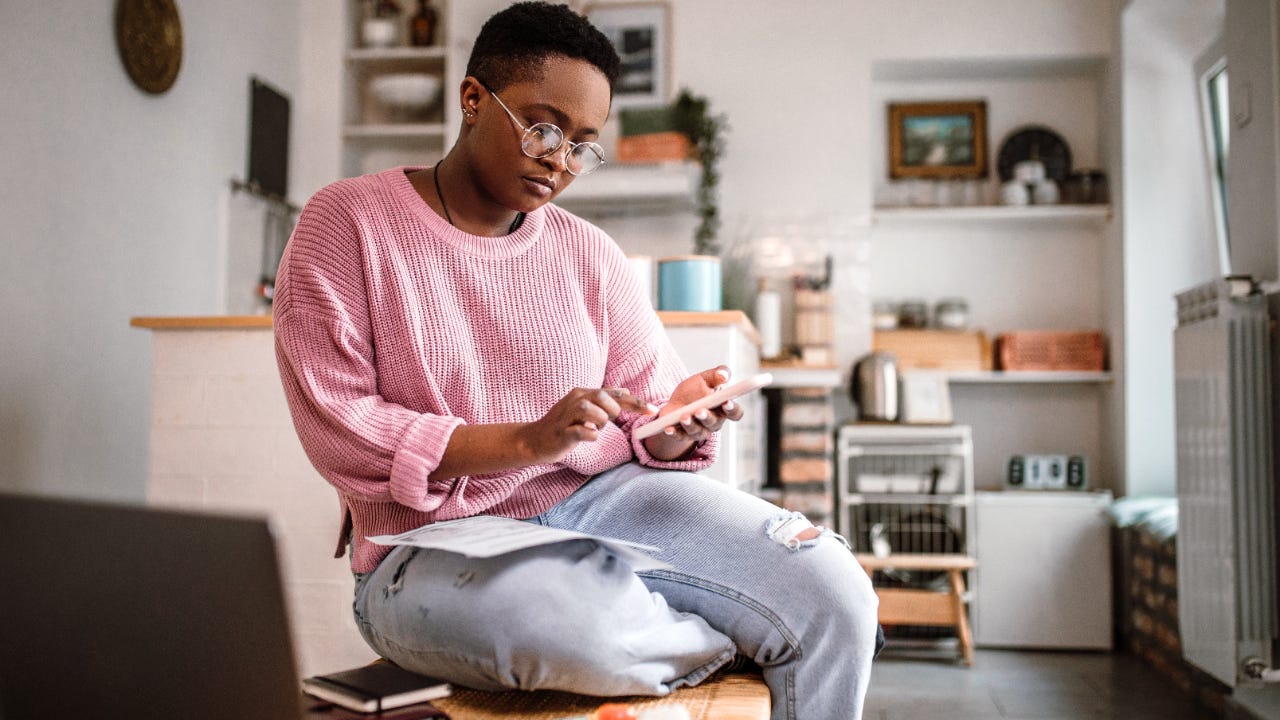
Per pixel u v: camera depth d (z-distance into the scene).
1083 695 3.40
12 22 2.95
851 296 4.70
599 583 1.14
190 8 3.87
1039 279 4.89
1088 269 4.87
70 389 3.18
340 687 1.07
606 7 4.84
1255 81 3.15
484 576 1.12
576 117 1.30
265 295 4.38
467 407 1.31
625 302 1.50
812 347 4.52
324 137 4.83
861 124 4.73
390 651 1.23
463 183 1.37
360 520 1.33
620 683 1.15
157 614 0.73
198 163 3.91
